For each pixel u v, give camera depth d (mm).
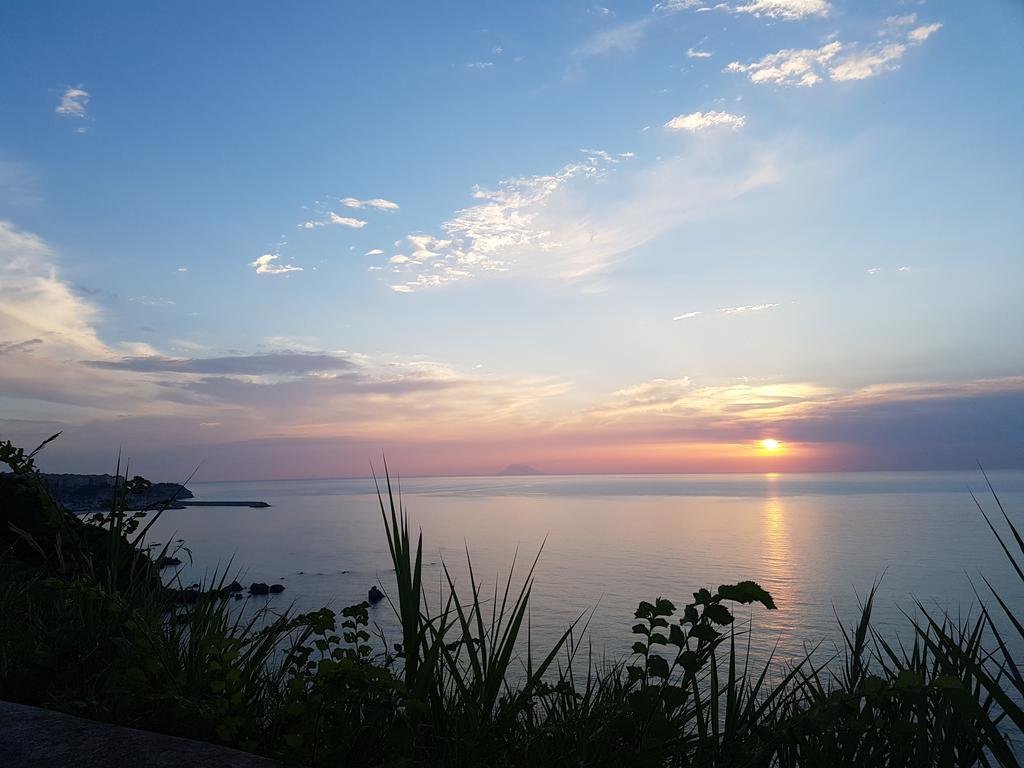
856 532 157875
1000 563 84750
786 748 2693
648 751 2482
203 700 2902
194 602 4156
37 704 3312
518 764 2631
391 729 2639
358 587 42500
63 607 3988
